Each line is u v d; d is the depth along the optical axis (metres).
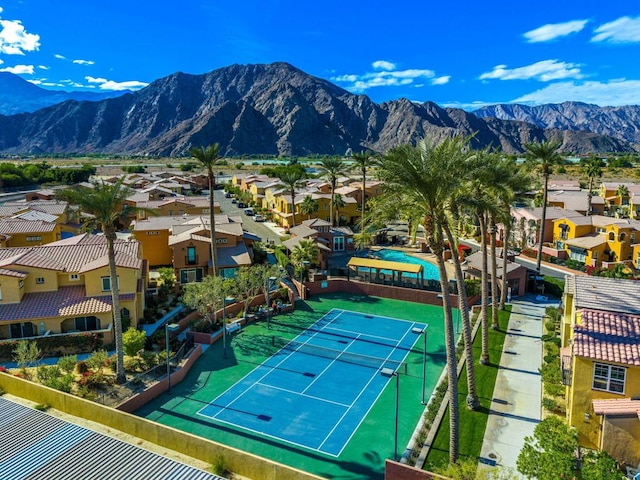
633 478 21.92
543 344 40.47
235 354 40.06
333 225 89.38
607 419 22.77
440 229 24.70
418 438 27.55
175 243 56.75
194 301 42.62
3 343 37.16
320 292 56.78
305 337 43.72
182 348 37.88
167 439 23.50
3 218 71.62
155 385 33.09
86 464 19.80
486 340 36.56
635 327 26.12
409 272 54.81
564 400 31.08
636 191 100.00
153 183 131.62
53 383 31.27
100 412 25.66
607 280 35.12
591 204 92.69
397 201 25.25
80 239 54.81
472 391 30.44
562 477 19.08
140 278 46.25
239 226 65.69
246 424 29.83
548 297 53.69
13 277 39.19
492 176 35.50
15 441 21.50
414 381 35.47
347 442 28.02
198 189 143.50
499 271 53.06
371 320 48.09
